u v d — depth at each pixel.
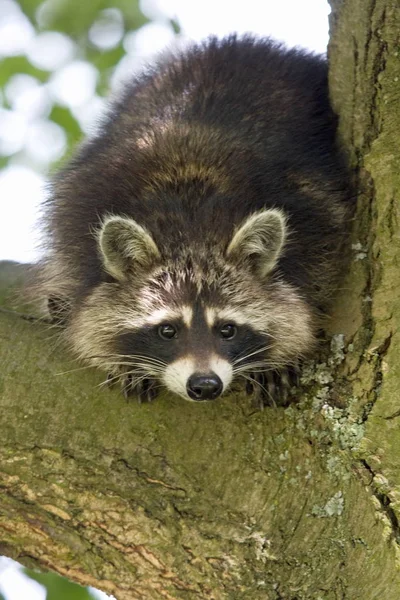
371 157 7.86
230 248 9.22
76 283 9.80
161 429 7.47
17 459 7.31
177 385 8.47
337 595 6.91
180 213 9.39
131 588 7.23
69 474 7.28
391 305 7.48
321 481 7.19
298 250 9.39
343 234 8.73
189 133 10.00
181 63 11.39
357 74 8.42
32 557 7.45
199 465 7.34
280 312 9.07
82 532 7.27
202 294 9.21
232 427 7.52
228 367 8.86
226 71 10.94
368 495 7.02
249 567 7.05
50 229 10.43
